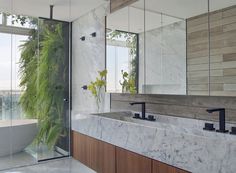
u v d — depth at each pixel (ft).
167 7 8.75
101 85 11.93
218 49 7.10
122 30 10.93
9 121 13.26
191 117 8.13
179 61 8.32
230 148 4.82
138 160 7.23
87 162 10.03
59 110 14.12
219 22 7.09
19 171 12.17
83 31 13.93
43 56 13.74
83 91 13.79
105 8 12.09
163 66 8.95
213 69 7.23
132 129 7.44
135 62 10.24
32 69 13.98
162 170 6.40
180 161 5.87
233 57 6.72
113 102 11.62
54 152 13.97
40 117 13.85
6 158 13.20
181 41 8.23
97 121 9.32
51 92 13.96
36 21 14.16
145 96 9.95
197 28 7.72
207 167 5.25
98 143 9.26
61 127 14.16
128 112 10.57
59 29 14.25
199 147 5.43
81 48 14.10
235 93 6.67
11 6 12.50
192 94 7.86
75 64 14.71
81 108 13.96
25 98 13.76
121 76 10.98
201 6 7.59
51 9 13.00
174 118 8.61
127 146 7.64
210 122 7.47
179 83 8.32
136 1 10.14
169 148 6.18
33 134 13.88
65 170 12.28
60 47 14.32
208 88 7.38
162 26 8.97
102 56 12.20
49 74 13.91
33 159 13.62
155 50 9.29
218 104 7.32
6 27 13.19
